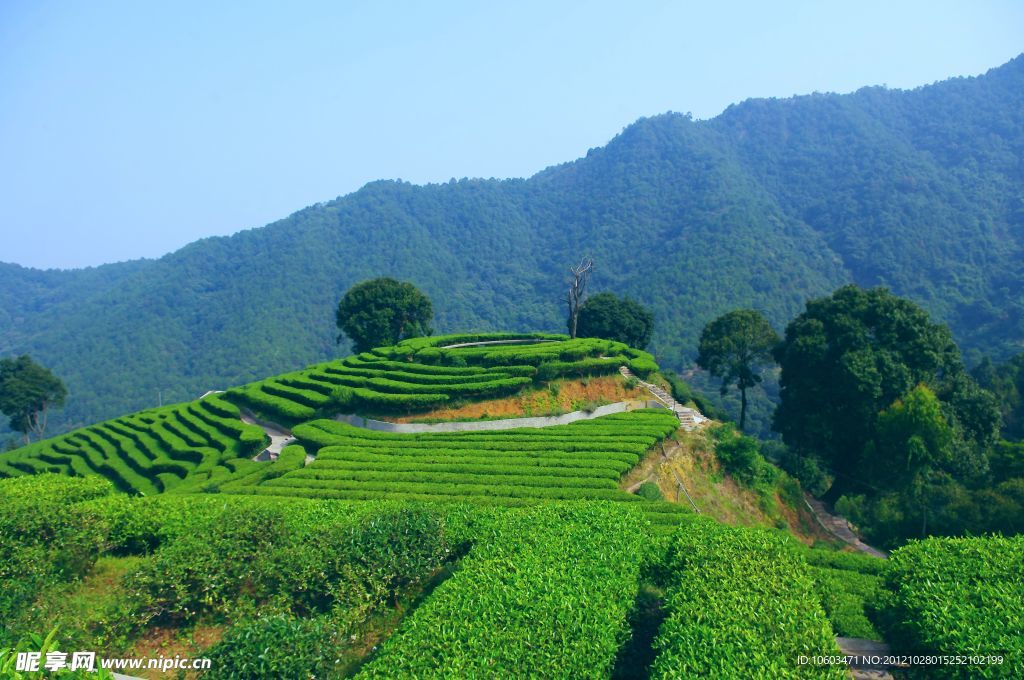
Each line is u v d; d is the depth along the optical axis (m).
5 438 144.75
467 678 13.20
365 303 80.38
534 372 50.72
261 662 14.89
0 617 17.41
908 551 18.94
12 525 20.91
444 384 50.84
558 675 13.57
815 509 45.28
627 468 36.31
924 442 39.44
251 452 47.94
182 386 149.25
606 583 17.78
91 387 154.25
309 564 19.81
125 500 26.89
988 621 14.33
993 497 35.00
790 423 50.62
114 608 19.03
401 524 21.97
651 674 13.66
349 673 17.42
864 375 43.97
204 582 19.52
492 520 23.86
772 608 15.17
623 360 55.81
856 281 145.88
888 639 17.23
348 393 50.84
